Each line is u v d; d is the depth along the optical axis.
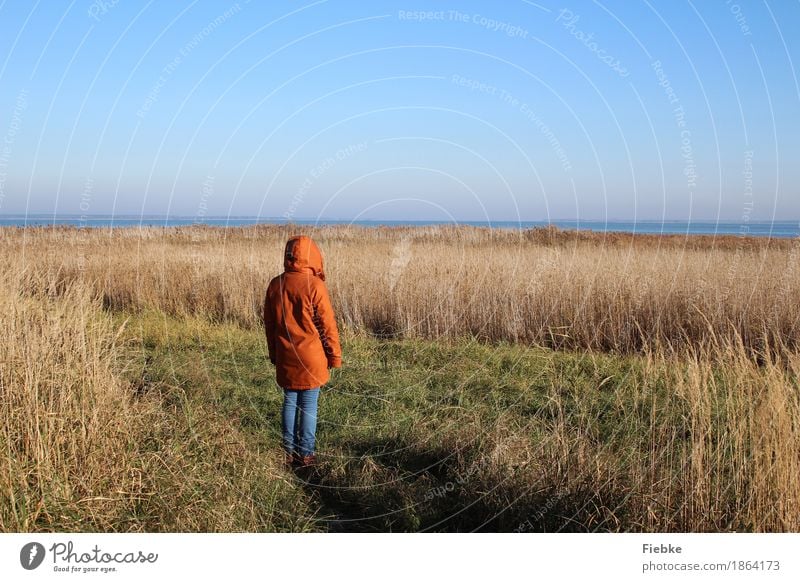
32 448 3.62
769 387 3.62
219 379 6.32
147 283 10.45
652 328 7.76
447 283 8.95
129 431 4.15
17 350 4.34
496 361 6.99
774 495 3.32
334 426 5.27
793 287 7.57
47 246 12.08
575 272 9.02
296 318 4.47
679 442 4.14
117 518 3.46
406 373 6.68
